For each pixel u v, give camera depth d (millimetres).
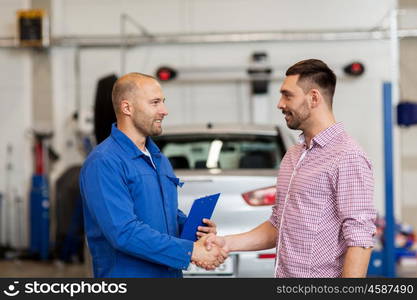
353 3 9297
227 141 4863
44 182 8836
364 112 9320
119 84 2605
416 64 9203
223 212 4207
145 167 2574
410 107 7613
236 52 9367
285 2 9297
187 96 9422
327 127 2416
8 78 9367
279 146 4840
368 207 2287
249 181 4266
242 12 9328
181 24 9367
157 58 9398
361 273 2246
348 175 2307
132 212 2459
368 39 9203
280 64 9328
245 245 2727
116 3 9367
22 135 9336
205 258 2559
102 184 2438
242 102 9359
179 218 2895
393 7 9211
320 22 9297
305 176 2396
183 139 4875
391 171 6281
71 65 9391
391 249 6219
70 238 8344
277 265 2480
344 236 2305
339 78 9352
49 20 9320
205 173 4344
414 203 9281
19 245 9266
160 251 2451
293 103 2434
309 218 2367
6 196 9297
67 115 9359
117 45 9352
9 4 9359
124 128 2607
